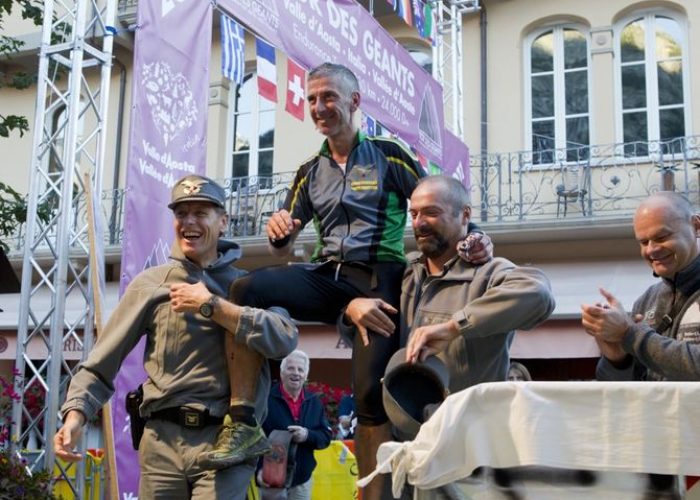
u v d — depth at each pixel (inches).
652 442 73.8
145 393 137.9
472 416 79.4
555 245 532.4
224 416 134.6
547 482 78.7
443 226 123.8
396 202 135.9
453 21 525.7
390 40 391.9
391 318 128.6
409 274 131.0
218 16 631.2
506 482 80.0
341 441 306.0
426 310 123.8
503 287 114.3
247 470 134.6
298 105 322.0
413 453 80.5
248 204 596.4
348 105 135.9
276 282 130.8
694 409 73.2
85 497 294.0
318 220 138.4
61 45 300.2
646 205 123.4
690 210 123.7
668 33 555.8
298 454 252.8
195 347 136.8
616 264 517.3
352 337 131.3
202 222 143.4
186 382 134.9
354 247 131.0
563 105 568.1
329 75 135.3
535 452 75.5
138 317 140.9
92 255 262.4
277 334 127.8
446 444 78.6
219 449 128.8
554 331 465.7
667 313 124.2
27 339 289.4
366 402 124.9
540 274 117.2
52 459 269.1
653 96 551.8
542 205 548.7
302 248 532.4
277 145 617.0
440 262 126.7
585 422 75.9
